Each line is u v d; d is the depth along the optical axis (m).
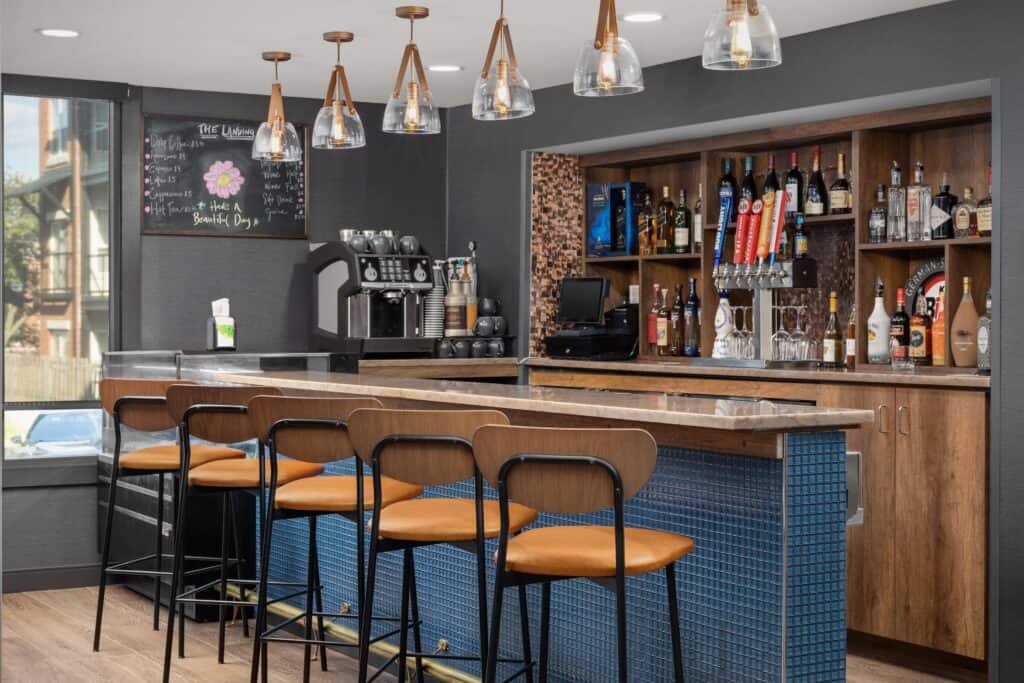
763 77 5.57
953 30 4.79
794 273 5.74
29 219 6.48
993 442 4.60
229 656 4.93
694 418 3.14
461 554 4.32
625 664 2.83
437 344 7.00
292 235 7.12
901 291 5.49
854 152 5.61
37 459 6.33
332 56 5.94
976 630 4.73
